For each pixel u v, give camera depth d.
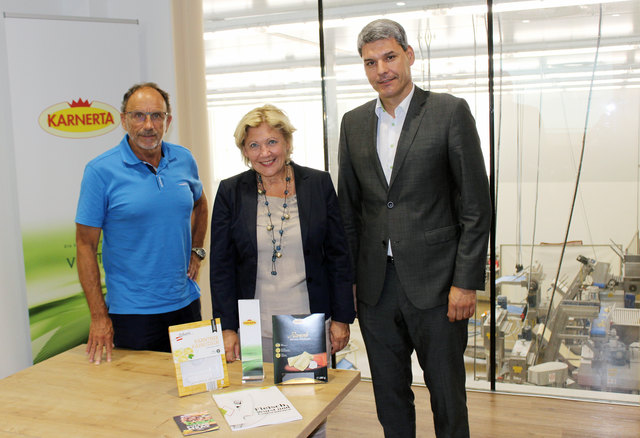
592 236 2.97
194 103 3.38
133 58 3.17
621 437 2.59
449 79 3.12
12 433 1.27
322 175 1.86
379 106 1.99
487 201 1.87
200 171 3.42
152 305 2.00
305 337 1.50
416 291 1.92
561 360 3.07
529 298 3.10
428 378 2.00
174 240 2.03
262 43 3.56
